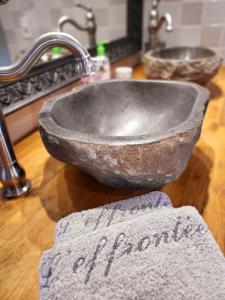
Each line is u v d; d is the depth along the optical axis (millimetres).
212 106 778
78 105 552
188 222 316
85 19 895
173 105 573
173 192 441
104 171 368
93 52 875
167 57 1106
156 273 266
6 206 429
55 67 707
